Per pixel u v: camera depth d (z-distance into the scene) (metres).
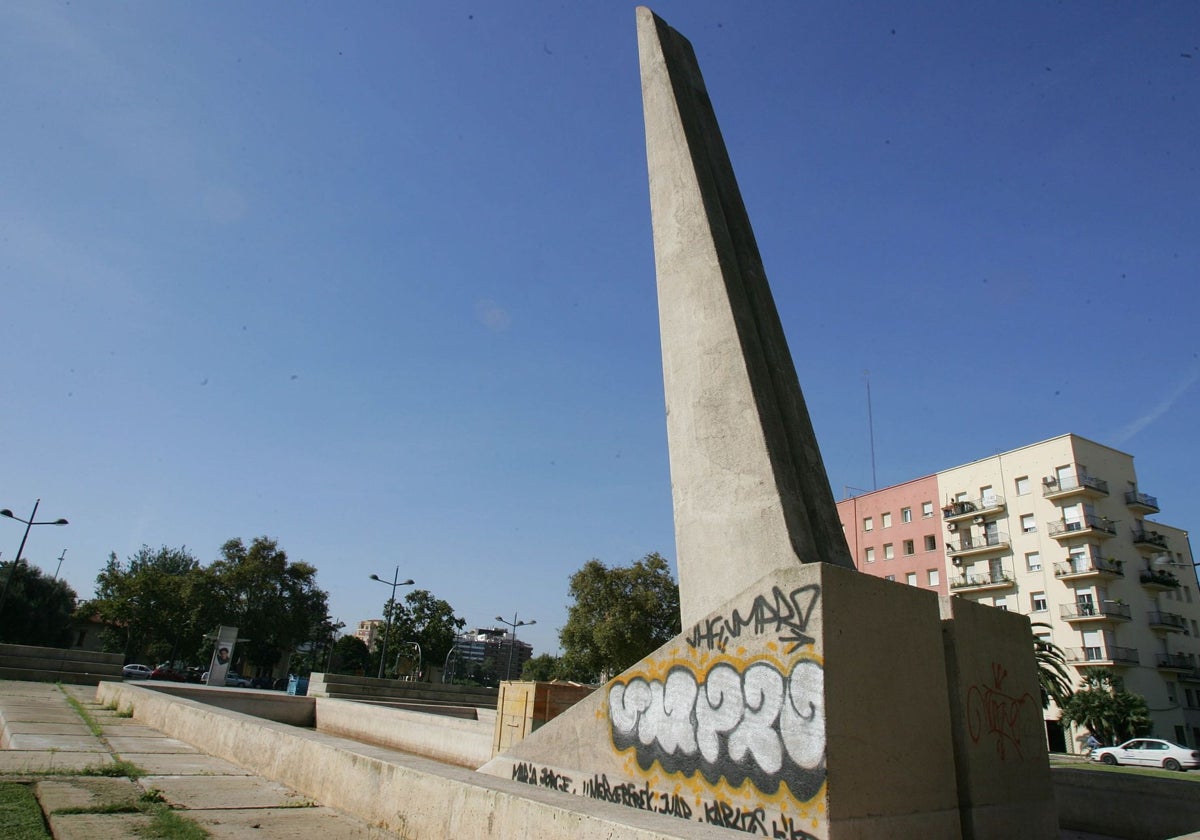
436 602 59.09
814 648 4.96
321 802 6.45
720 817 5.26
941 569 53.59
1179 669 45.88
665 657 6.10
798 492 6.96
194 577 58.50
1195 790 7.42
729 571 6.83
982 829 5.72
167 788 6.73
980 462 53.06
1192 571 51.94
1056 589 47.38
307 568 64.19
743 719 5.31
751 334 7.79
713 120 10.08
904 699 5.41
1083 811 8.36
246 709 18.44
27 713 12.53
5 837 4.68
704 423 7.51
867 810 4.82
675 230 8.62
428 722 13.95
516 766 7.24
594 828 3.90
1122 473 49.88
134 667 47.12
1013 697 6.64
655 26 10.09
